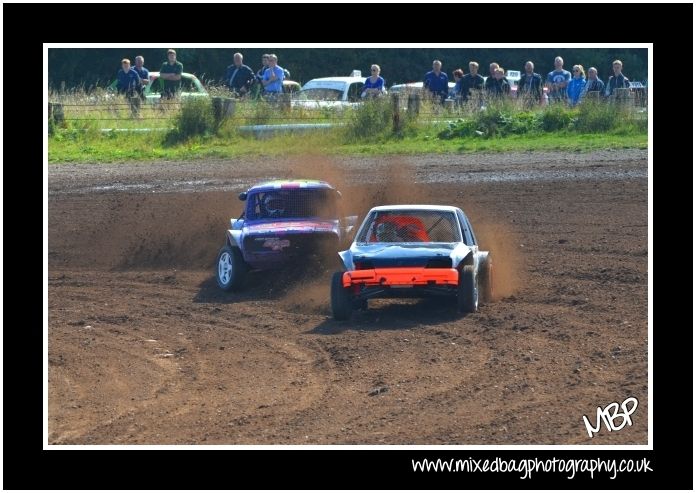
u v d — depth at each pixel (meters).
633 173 50.62
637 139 61.66
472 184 49.38
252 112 69.31
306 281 32.19
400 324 27.08
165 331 27.69
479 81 73.19
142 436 19.69
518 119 66.69
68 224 43.72
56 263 37.66
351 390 21.75
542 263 33.69
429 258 27.45
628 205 43.22
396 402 20.81
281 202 33.75
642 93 69.62
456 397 20.92
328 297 30.33
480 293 29.52
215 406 21.22
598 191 46.56
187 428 20.00
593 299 28.55
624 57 119.56
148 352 25.62
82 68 110.75
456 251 27.91
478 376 22.20
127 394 22.33
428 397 21.02
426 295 27.09
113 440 19.59
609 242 36.31
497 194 46.66
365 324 27.27
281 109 69.81
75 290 33.50
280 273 33.03
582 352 23.58
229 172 55.75
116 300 31.91
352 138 65.81
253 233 32.12
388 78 117.00
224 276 32.66
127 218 44.75
